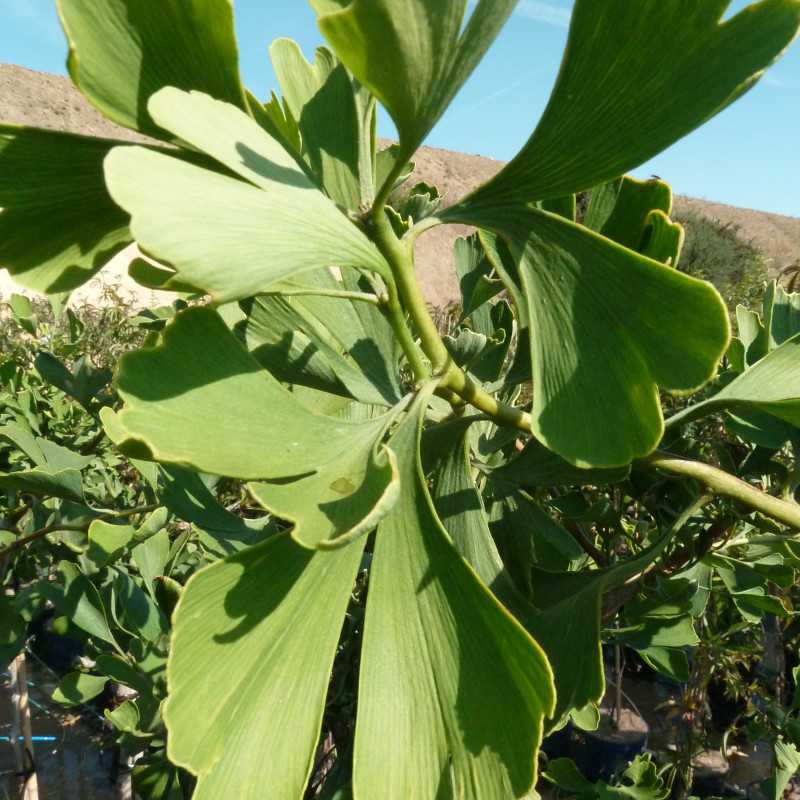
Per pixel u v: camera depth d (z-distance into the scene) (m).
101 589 1.92
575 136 0.95
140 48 0.81
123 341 3.71
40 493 1.42
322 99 1.21
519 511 1.30
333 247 0.84
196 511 1.31
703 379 0.85
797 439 1.46
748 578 1.61
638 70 0.89
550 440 0.91
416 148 0.88
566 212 1.25
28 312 2.43
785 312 1.58
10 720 2.83
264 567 0.80
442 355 1.01
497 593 1.12
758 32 0.86
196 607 0.76
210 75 0.84
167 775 1.56
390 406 1.23
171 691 0.74
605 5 0.84
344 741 1.46
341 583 0.87
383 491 0.73
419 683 0.84
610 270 0.92
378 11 0.70
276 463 0.79
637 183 1.21
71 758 2.90
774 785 2.26
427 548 0.88
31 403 2.37
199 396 0.80
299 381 1.22
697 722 2.64
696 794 2.99
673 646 1.59
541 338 0.97
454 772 0.80
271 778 0.77
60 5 0.77
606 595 1.48
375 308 1.26
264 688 0.80
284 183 0.84
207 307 0.83
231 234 0.72
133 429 0.73
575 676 0.99
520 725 0.79
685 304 0.85
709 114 0.89
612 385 0.90
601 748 2.90
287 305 1.21
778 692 2.53
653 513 1.61
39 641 3.57
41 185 0.91
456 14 0.75
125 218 0.99
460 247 1.59
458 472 1.18
